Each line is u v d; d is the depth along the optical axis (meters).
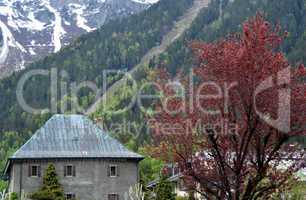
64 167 83.12
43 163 82.56
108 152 84.62
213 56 26.62
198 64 27.27
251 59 26.14
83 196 82.94
